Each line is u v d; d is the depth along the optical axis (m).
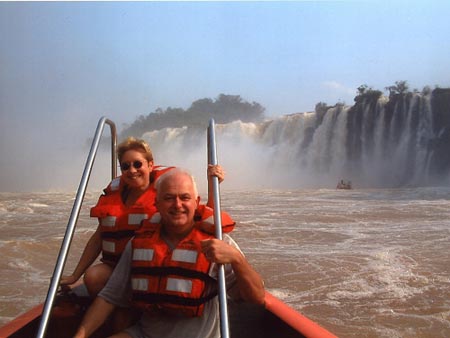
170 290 2.52
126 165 2.98
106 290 2.74
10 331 2.78
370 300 6.69
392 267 8.55
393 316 6.05
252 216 16.83
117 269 2.75
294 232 12.73
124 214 3.00
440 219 15.49
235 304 2.96
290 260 9.20
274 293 7.11
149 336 2.63
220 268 2.41
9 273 8.50
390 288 7.25
